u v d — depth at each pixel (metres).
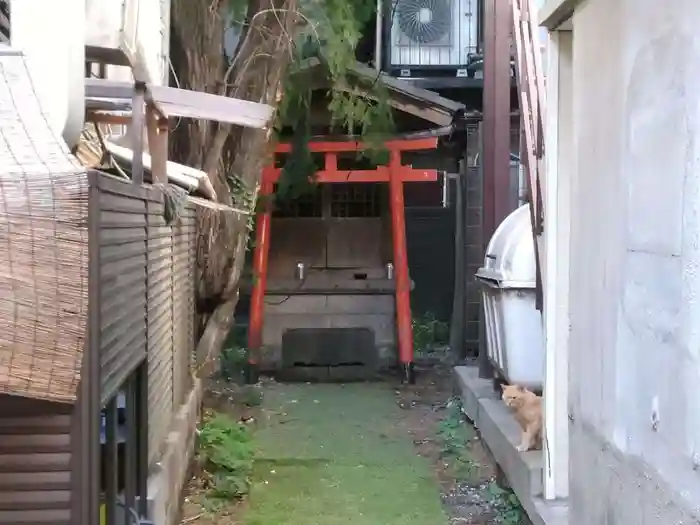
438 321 11.58
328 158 9.72
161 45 5.75
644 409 2.61
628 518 2.77
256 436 7.31
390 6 10.35
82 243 2.16
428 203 11.90
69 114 3.09
